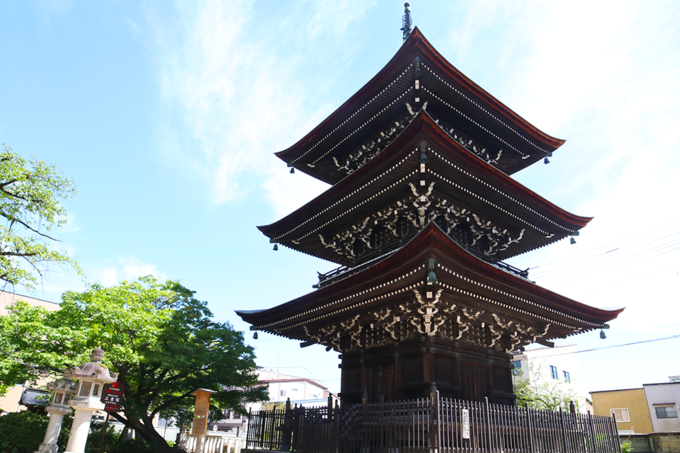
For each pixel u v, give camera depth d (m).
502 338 20.28
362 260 22.95
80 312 22.12
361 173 19.28
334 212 22.27
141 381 24.69
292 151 26.22
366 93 21.94
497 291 16.88
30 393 32.28
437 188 19.56
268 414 20.03
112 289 23.86
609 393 53.28
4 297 36.69
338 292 18.12
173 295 26.95
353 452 15.46
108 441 26.70
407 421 14.40
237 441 24.42
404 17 26.73
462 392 17.56
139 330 22.66
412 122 16.42
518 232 23.11
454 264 15.08
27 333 20.31
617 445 18.44
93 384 15.85
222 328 28.42
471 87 21.27
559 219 22.00
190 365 24.77
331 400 16.47
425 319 16.80
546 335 22.86
